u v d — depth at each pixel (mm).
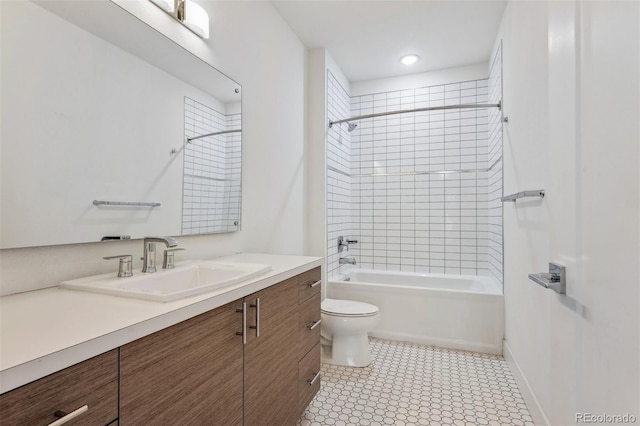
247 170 2027
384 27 2619
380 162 3713
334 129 3232
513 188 2213
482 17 2492
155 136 1412
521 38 1969
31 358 537
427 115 3518
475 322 2574
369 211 3760
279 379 1347
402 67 3391
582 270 997
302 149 2811
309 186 2918
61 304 859
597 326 906
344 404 1808
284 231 2484
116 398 674
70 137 1084
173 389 822
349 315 2268
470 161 3369
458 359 2414
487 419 1678
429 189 3529
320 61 2930
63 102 1065
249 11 2061
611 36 820
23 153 962
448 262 3455
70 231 1082
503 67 2482
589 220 948
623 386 775
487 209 3307
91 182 1151
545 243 1517
